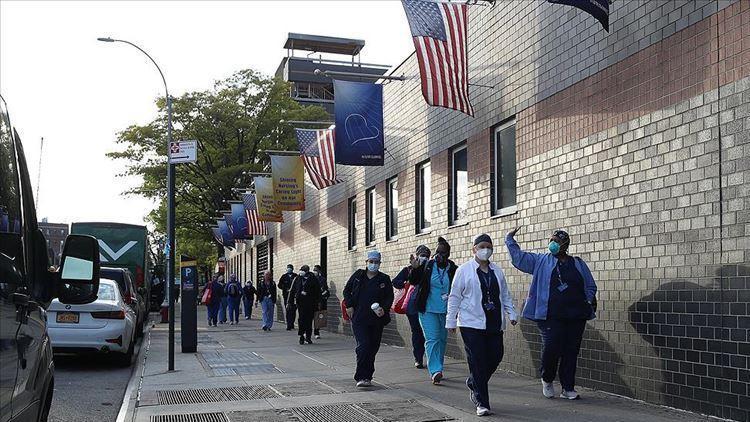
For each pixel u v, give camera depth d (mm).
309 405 8078
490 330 7402
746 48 6574
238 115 40625
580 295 7895
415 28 10680
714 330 6816
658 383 7551
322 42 61250
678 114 7395
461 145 12953
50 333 12094
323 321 18219
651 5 7848
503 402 7965
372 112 14281
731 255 6656
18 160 4641
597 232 8664
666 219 7512
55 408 8758
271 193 24188
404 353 13555
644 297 7801
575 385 8969
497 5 11383
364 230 18469
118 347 12375
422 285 9523
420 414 7430
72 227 24859
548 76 9883
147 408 8039
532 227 10180
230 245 38719
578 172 9102
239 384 9766
